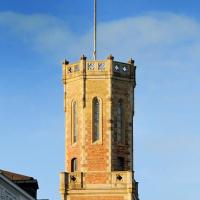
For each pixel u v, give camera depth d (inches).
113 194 6919.3
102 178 6968.5
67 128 7170.3
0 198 6072.8
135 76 7219.5
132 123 7185.0
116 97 7116.1
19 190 6456.7
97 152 7032.5
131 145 7145.7
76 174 6978.4
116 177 6943.9
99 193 6929.1
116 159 7052.2
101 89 7106.3
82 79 7106.3
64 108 7209.6
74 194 6948.8
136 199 7037.4
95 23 7165.4
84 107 7091.5
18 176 6953.7
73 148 7111.2
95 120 7086.6
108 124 7057.1
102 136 7052.2
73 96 7160.4
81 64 7121.1
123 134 7121.1
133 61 7224.4
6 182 6181.1
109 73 7101.4
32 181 6899.6
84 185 6953.7
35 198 6914.4
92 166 7007.9
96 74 7111.2
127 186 6914.4
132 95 7199.8
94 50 7140.8
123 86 7165.4
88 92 7101.4
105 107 7081.7
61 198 6953.7
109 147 7032.5
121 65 7165.4
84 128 7076.8
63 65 7224.4
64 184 6953.7
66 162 7135.8
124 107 7155.5
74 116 7155.5
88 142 7052.2
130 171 6934.1
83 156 7032.5
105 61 7121.1
